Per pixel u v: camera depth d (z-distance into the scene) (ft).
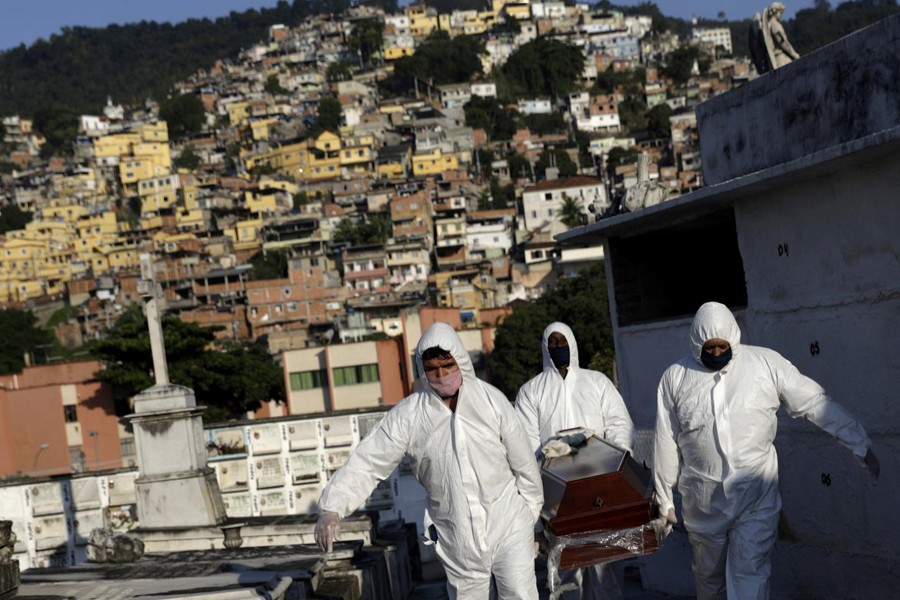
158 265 438.81
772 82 30.86
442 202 474.90
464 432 19.16
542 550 21.70
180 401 43.50
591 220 38.50
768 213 26.37
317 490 98.48
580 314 205.57
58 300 475.31
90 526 91.40
